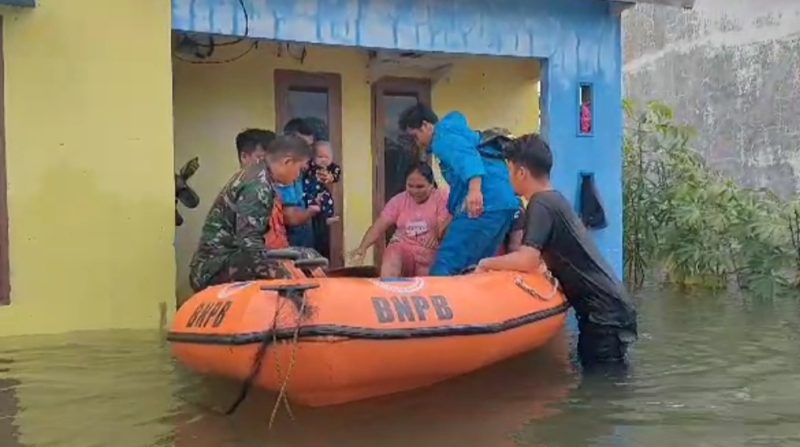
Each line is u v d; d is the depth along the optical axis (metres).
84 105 5.62
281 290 3.72
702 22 12.66
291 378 3.67
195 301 4.22
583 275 5.11
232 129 7.72
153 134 5.82
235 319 3.75
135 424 3.61
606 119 7.75
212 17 6.14
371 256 8.15
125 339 5.36
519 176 5.30
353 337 3.70
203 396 4.04
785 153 11.57
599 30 7.69
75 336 5.45
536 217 5.09
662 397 4.16
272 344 3.62
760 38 11.88
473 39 7.15
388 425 3.63
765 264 8.73
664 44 13.30
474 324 4.20
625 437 3.50
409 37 6.88
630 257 9.74
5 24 5.41
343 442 3.40
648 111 10.89
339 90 8.12
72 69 5.59
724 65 12.37
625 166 9.96
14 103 5.44
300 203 6.34
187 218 7.51
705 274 9.30
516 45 7.34
